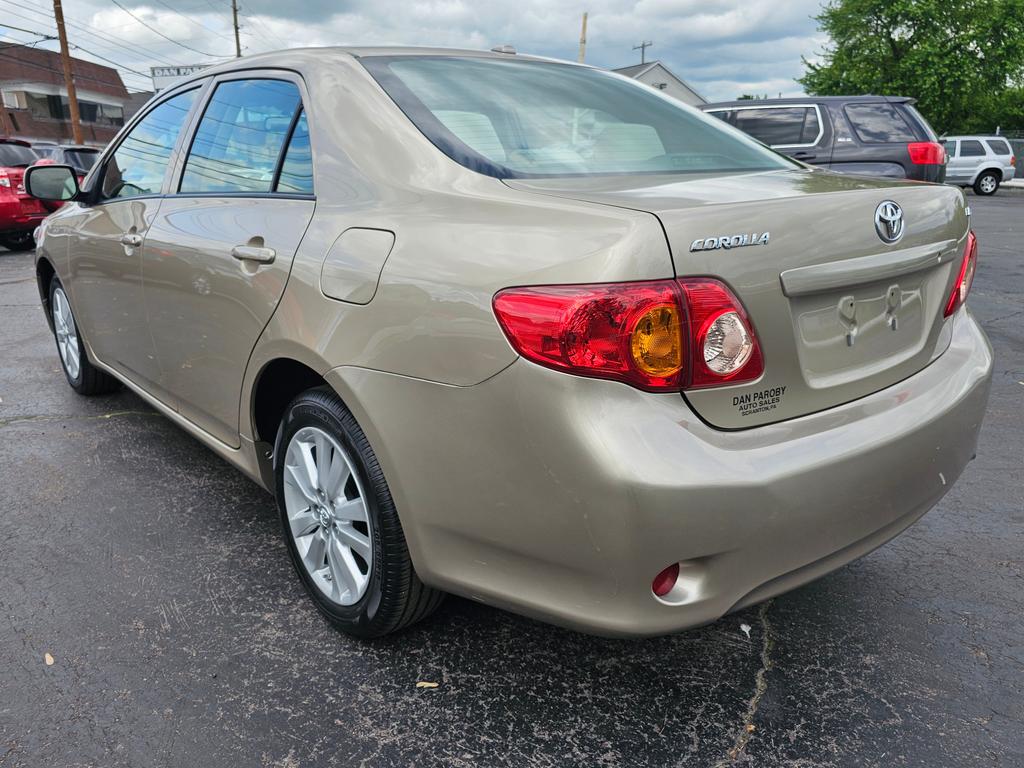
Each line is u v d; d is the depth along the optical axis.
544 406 1.55
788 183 1.98
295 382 2.42
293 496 2.32
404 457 1.82
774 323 1.67
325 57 2.42
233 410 2.53
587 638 2.24
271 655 2.16
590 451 1.51
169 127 3.09
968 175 23.14
